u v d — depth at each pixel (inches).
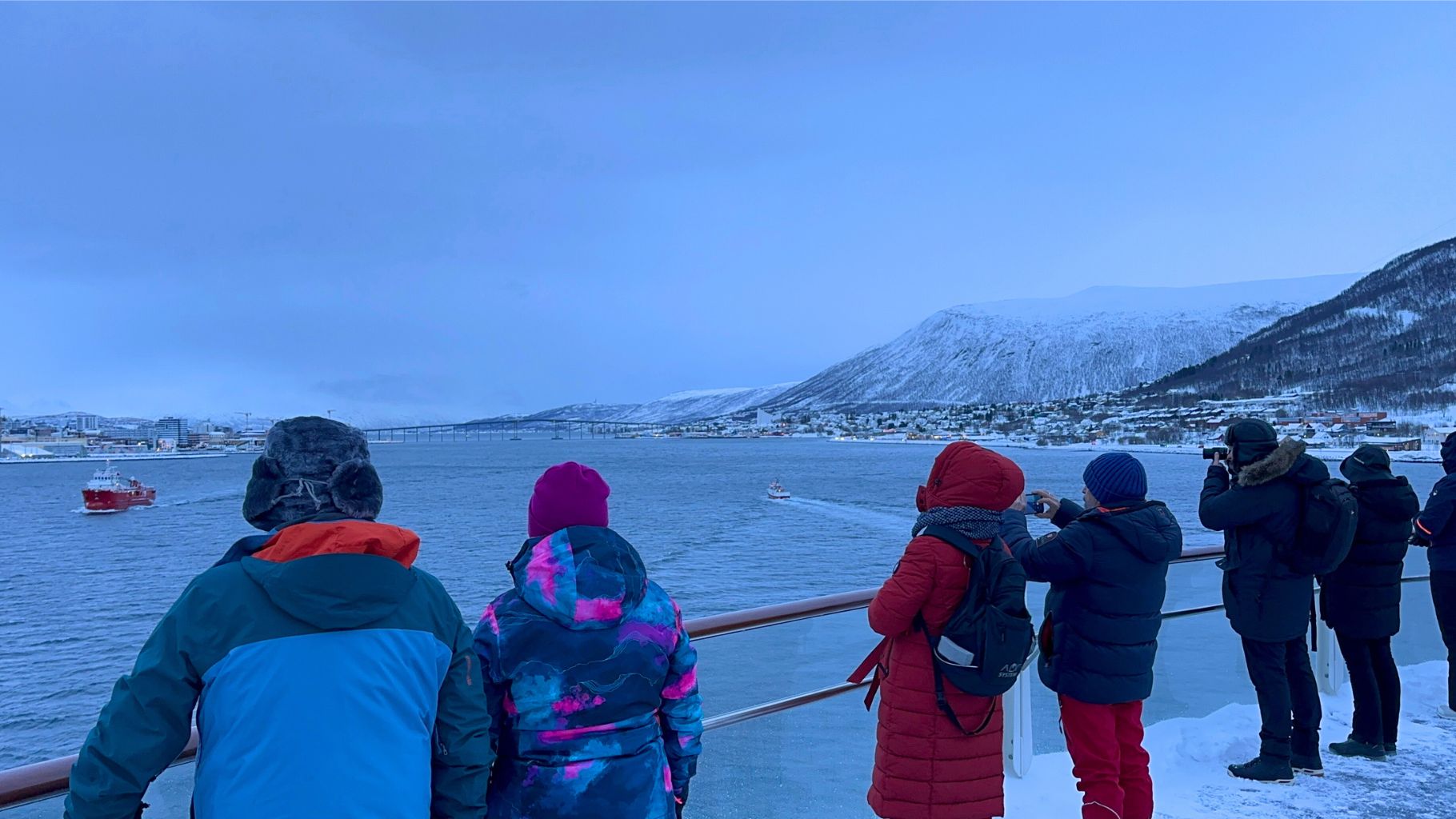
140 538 2516.0
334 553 64.2
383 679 64.6
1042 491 146.9
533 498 85.4
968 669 105.3
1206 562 205.3
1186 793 156.9
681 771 89.4
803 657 146.9
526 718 79.5
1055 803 150.0
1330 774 165.0
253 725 60.9
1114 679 131.5
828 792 144.6
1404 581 250.1
